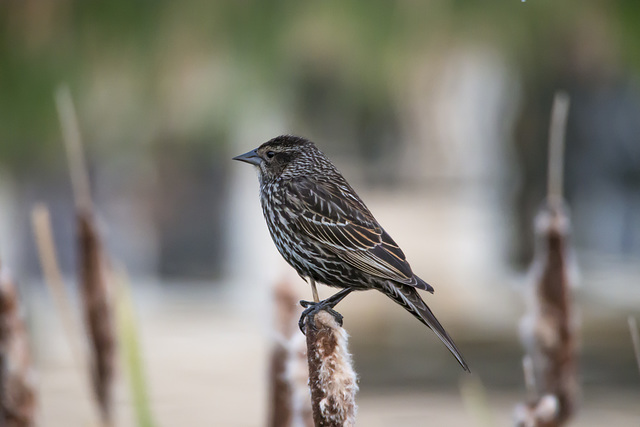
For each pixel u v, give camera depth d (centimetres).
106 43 1080
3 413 424
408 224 3903
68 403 1435
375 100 1226
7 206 1791
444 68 1195
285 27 1101
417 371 1806
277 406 457
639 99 2180
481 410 501
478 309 2491
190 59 1098
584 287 2583
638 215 2741
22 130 1071
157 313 2245
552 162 486
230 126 1140
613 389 1598
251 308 2319
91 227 441
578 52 1285
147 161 2314
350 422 370
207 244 2534
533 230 2619
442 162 3375
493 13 1169
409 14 1132
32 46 1067
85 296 438
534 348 475
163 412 1409
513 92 2459
